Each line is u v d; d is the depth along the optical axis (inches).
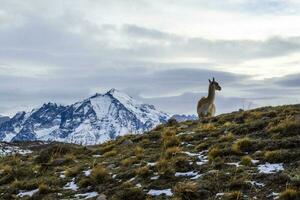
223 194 677.3
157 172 823.1
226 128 1045.8
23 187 901.2
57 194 831.1
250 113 1152.8
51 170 1007.0
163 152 925.8
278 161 764.0
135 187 762.8
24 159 1219.9
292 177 681.0
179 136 1069.8
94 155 1132.5
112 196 757.9
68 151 1163.9
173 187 738.8
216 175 741.9
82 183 846.5
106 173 860.6
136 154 988.6
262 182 695.7
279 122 975.0
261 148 843.4
